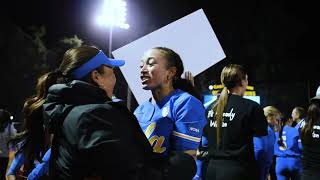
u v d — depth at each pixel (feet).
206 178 11.77
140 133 6.34
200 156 12.44
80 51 6.72
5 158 25.93
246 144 11.29
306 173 15.40
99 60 6.75
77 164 5.97
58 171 6.27
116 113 6.11
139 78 9.78
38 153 7.02
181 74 8.91
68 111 6.17
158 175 6.07
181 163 6.33
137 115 8.91
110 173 5.77
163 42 9.95
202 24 10.16
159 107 8.53
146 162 6.07
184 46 10.02
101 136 5.78
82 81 6.37
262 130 11.31
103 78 6.82
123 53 9.82
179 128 8.04
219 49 10.19
